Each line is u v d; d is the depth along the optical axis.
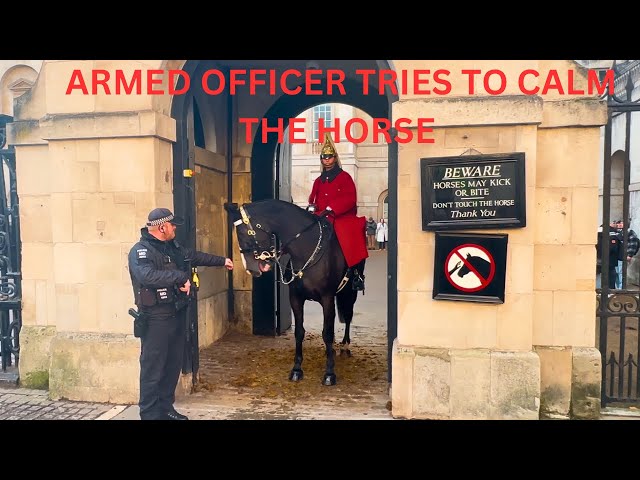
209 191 6.43
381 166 23.91
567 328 4.05
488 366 3.89
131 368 4.38
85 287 4.46
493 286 3.85
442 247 3.90
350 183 5.03
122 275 4.39
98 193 4.39
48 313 4.95
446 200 3.87
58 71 4.40
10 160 5.08
